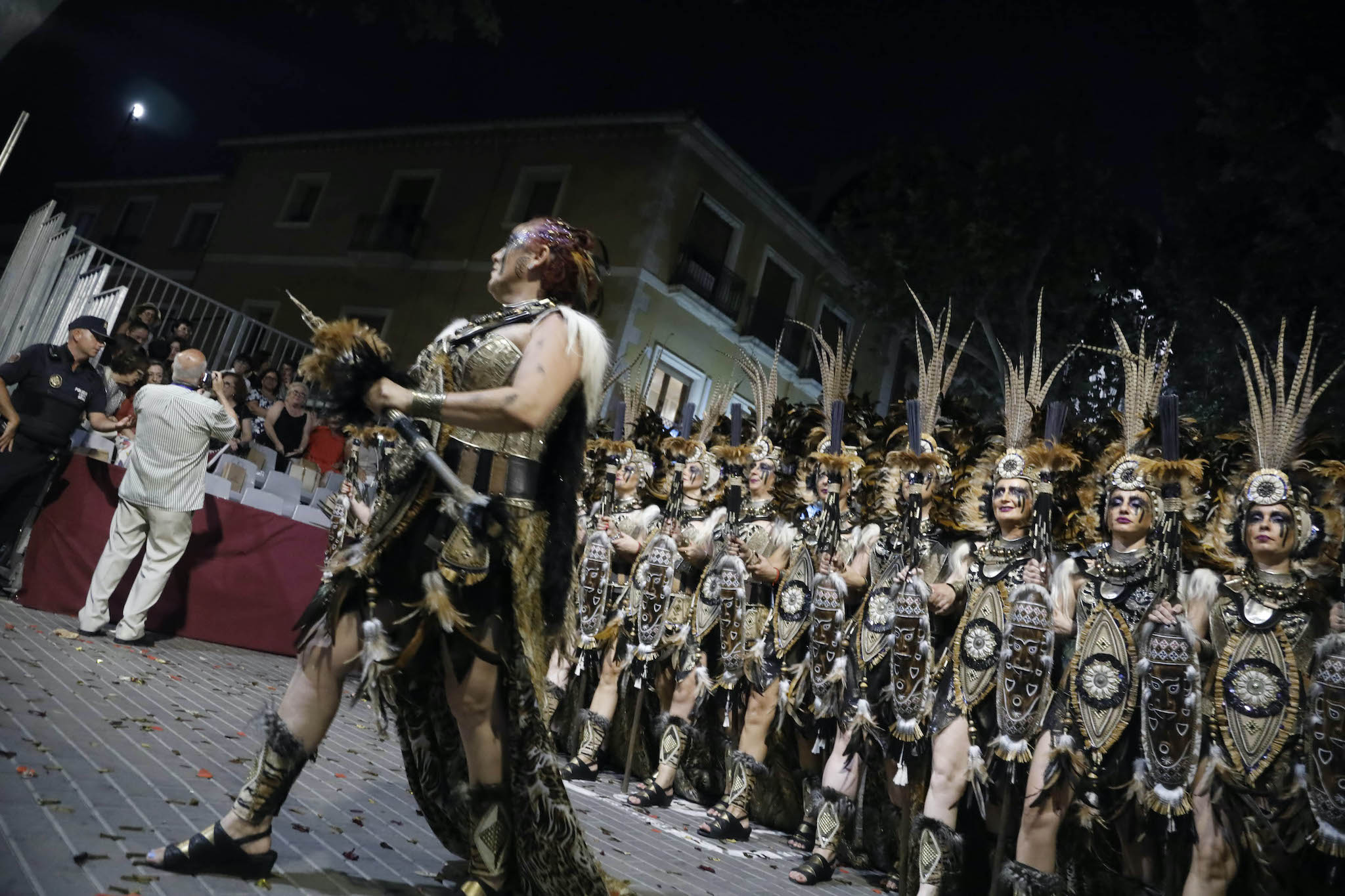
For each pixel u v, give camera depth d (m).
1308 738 3.34
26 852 2.29
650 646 5.68
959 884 4.29
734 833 5.01
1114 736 3.61
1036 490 4.09
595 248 2.86
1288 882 3.47
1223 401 11.45
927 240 15.62
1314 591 3.51
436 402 2.35
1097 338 14.54
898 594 4.38
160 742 3.79
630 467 6.57
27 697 4.05
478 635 2.46
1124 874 4.00
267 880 2.53
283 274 24.33
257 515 7.82
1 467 6.87
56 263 9.65
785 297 21.88
